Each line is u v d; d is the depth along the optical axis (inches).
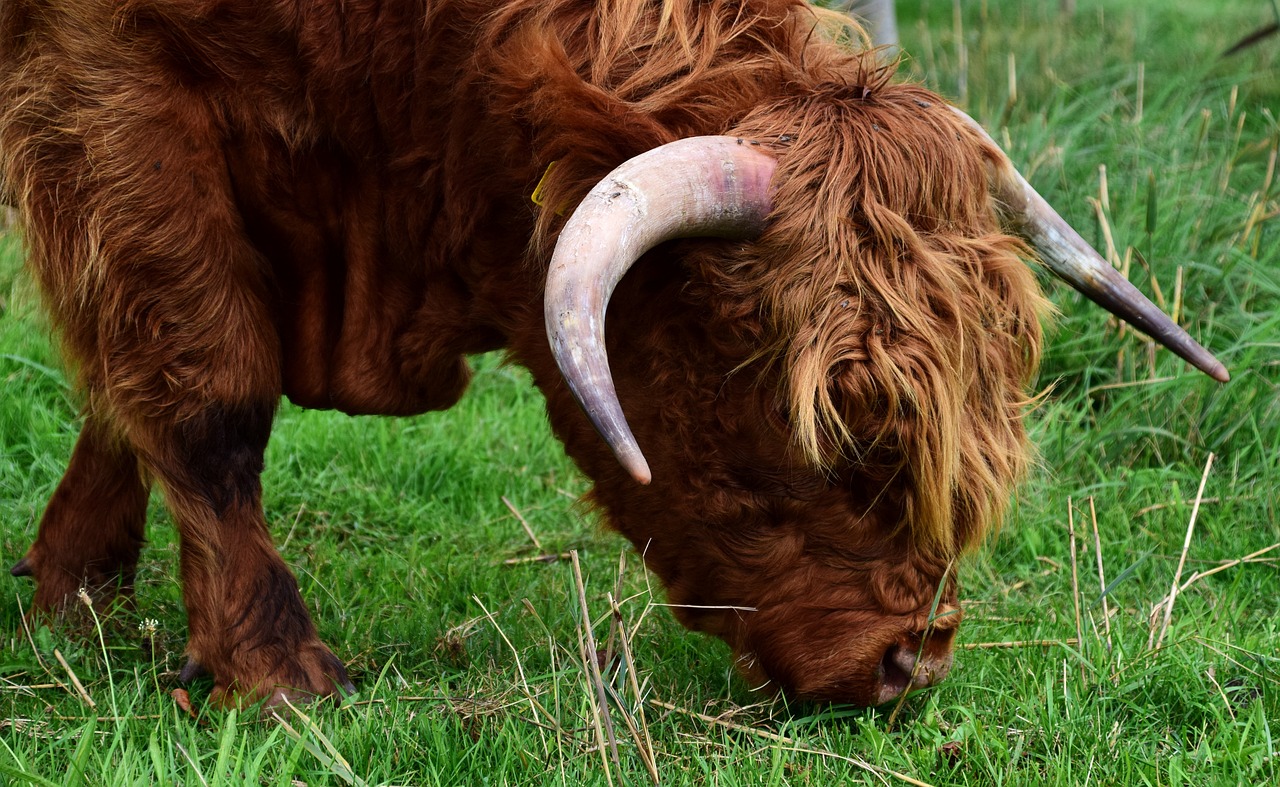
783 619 110.3
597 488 120.3
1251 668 130.8
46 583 147.2
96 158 117.1
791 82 108.1
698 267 103.3
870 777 108.4
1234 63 333.7
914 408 99.2
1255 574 162.6
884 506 106.1
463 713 115.7
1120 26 382.3
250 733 116.5
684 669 131.2
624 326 109.2
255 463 127.0
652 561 117.6
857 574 108.2
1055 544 170.2
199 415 122.4
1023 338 108.7
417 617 145.8
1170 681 125.9
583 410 90.8
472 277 122.7
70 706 120.0
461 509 190.1
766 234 101.3
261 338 125.0
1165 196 237.6
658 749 109.5
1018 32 372.2
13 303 179.0
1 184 128.8
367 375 131.6
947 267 100.7
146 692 126.5
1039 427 192.7
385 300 129.6
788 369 100.6
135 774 101.9
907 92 108.8
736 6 112.3
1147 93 306.8
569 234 94.7
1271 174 240.2
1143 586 161.9
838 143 102.4
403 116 120.2
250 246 123.9
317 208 125.2
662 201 96.9
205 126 117.9
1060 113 263.4
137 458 130.8
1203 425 197.6
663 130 105.6
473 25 115.0
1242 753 112.1
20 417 196.4
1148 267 207.9
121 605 147.3
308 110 119.9
